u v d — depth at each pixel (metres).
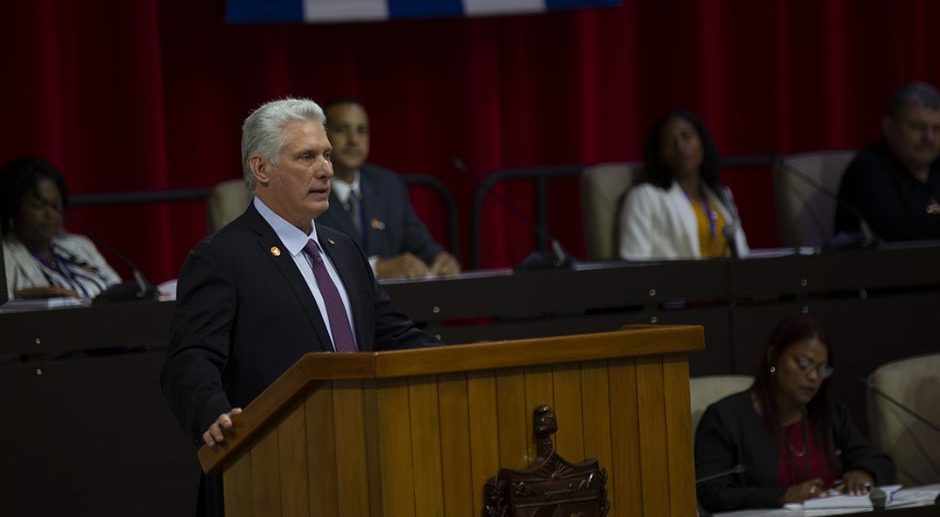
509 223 22.81
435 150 22.56
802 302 16.20
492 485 8.27
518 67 22.83
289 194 10.11
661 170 18.75
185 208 21.28
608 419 8.67
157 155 20.72
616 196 18.81
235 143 21.45
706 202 18.80
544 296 15.02
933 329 16.72
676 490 8.87
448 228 20.73
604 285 15.32
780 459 13.94
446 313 14.62
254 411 8.76
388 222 17.45
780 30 24.00
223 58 21.39
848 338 16.33
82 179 20.62
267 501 8.91
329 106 17.45
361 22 22.20
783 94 24.09
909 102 19.08
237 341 9.97
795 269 16.20
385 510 8.02
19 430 12.99
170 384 9.68
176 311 9.99
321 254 10.38
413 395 8.12
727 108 23.92
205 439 9.04
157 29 20.72
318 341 10.02
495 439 8.33
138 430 13.33
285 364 9.92
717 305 16.09
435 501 8.15
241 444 9.04
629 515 8.70
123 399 13.28
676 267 15.66
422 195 22.45
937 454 14.93
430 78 22.48
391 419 8.05
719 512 13.52
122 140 20.69
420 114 22.45
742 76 23.97
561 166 21.58
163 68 21.19
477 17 22.53
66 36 20.47
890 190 19.03
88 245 16.77
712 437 13.95
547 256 15.68
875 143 19.58
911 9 24.81
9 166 15.83
